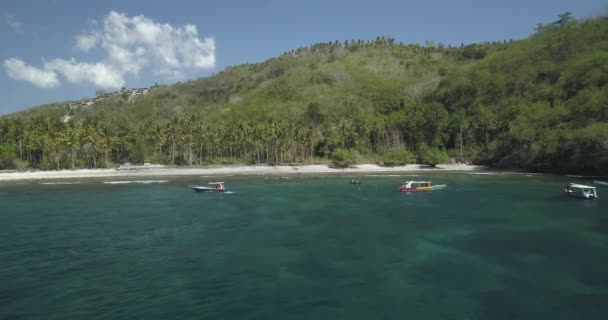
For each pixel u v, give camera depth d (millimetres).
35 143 147250
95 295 31766
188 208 72312
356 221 60188
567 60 188375
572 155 128500
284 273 37031
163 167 162750
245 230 54500
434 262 40219
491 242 47469
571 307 29609
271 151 188625
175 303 30219
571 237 49250
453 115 194125
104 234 52125
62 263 39969
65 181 121875
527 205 72562
